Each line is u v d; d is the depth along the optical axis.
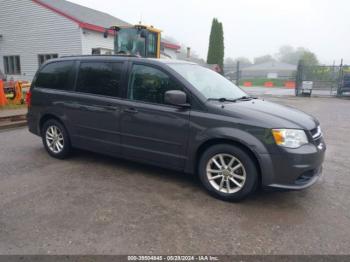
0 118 7.86
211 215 3.32
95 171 4.61
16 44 19.17
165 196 3.77
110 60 4.52
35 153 5.50
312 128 3.62
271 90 31.61
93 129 4.64
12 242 2.75
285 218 3.29
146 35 13.34
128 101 4.24
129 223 3.11
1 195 3.71
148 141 4.13
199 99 3.75
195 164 3.87
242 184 3.55
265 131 3.38
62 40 17.52
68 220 3.14
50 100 5.07
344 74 21.91
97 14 21.88
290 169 3.33
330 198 3.82
